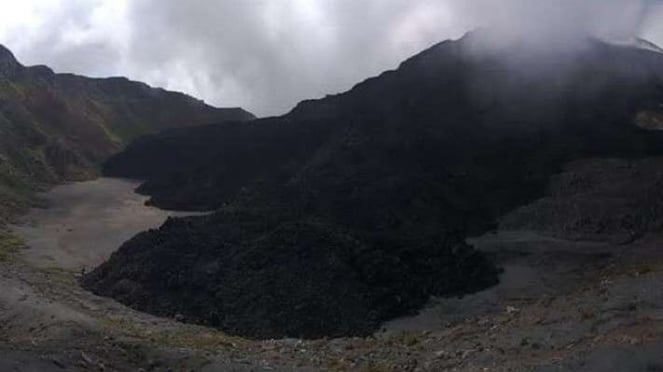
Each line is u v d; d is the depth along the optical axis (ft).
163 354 65.10
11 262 156.76
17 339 71.51
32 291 114.32
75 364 57.11
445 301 131.85
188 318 115.55
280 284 118.93
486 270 148.87
